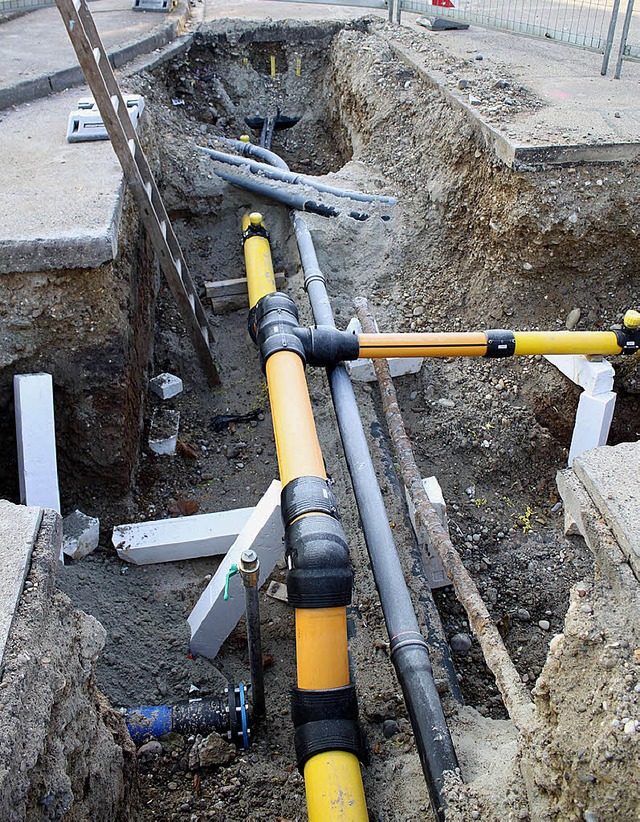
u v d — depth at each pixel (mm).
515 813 2354
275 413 4203
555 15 8758
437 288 6285
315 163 8859
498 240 5664
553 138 5395
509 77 7062
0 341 4395
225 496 5277
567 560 5016
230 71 8984
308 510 3438
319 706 3107
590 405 5035
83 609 4145
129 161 4953
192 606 4379
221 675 4012
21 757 1990
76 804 2432
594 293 5578
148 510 5090
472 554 5070
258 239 6469
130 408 4988
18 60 7297
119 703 3785
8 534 2445
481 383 5797
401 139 7133
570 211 5309
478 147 5930
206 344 5902
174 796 3461
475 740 3416
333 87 8812
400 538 4602
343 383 4859
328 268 6555
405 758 3434
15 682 2062
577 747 2047
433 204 6516
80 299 4422
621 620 2086
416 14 9828
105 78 4953
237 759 3629
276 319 4836
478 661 4441
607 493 2248
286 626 4344
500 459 5535
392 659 3410
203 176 7066
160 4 9258
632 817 1899
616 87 6824
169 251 5359
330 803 2904
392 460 5219
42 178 5105
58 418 4703
